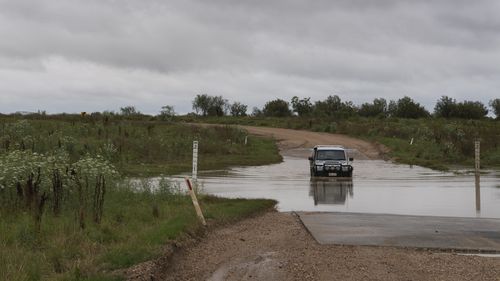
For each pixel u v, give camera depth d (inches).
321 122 2938.0
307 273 358.6
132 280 313.3
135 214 513.0
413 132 2268.7
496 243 457.7
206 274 356.8
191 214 531.8
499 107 3937.0
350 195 815.1
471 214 626.8
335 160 1147.9
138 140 1513.3
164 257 370.0
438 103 3816.4
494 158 1544.0
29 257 327.9
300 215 598.2
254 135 2290.8
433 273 363.6
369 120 3161.9
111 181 623.8
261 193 826.2
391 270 368.5
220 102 4197.8
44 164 496.1
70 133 1534.2
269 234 491.5
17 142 1090.7
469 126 2615.7
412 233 495.5
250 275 354.3
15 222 428.8
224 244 446.3
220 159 1544.0
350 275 355.6
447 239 470.3
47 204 495.8
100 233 411.5
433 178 1128.2
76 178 517.7
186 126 2102.6
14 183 486.9
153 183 794.8
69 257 343.3
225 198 700.0
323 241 456.1
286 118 3501.5
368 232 498.0
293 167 1412.4
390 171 1323.8
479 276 358.3
